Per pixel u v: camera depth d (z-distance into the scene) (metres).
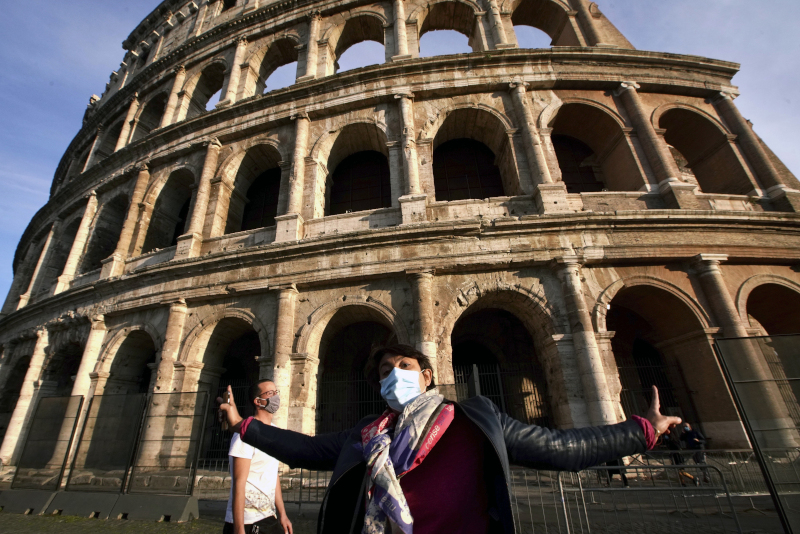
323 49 28.61
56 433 16.44
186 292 21.86
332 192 27.00
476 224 19.00
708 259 18.83
